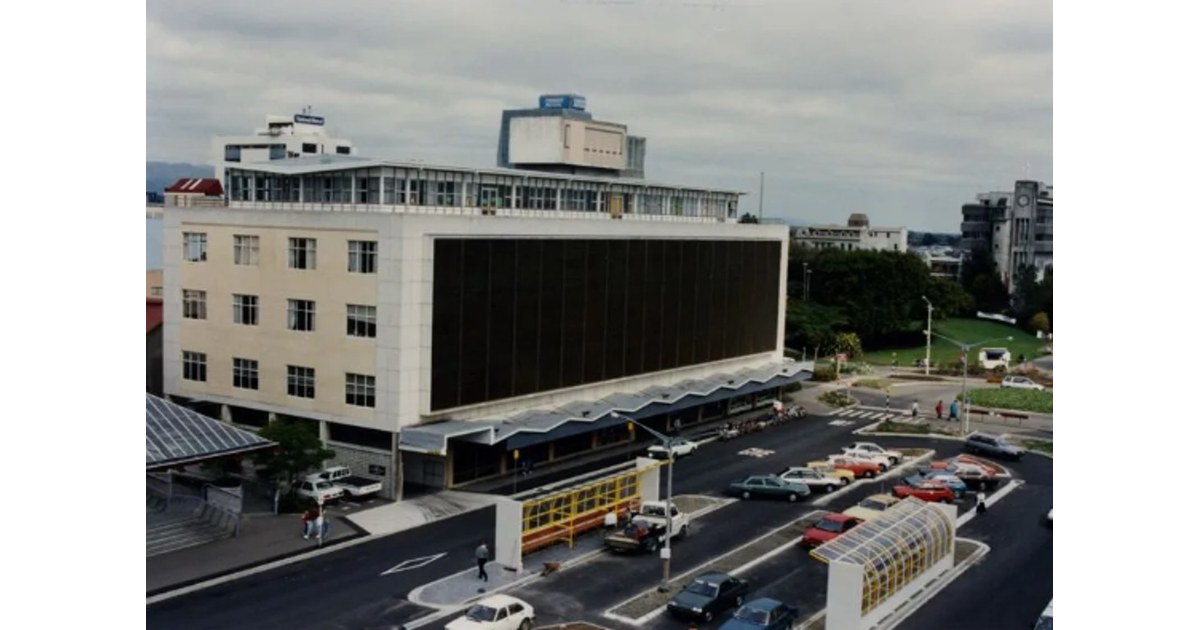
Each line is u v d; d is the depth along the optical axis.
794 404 112.56
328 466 73.00
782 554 60.03
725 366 104.50
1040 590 54.34
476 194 87.31
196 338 80.06
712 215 117.25
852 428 100.56
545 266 80.00
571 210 97.25
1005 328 195.38
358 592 52.47
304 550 58.75
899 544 52.25
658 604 51.62
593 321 85.38
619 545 59.22
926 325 173.25
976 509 70.00
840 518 62.06
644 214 106.50
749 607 47.44
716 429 97.69
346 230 71.56
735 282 105.19
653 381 93.38
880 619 49.59
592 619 49.50
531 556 58.66
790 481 72.25
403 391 69.69
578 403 83.44
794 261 174.50
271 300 75.81
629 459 83.88
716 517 67.56
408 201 81.31
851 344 151.00
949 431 99.31
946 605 52.09
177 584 52.50
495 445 76.81
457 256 72.62
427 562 57.41
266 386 76.50
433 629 47.94
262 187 84.38
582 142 109.94
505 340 77.00
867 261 167.75
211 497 63.47
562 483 75.06
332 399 72.88
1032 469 84.31
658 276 92.94
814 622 49.56
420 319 70.50
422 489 72.44
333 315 72.56
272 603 50.53
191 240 79.81
